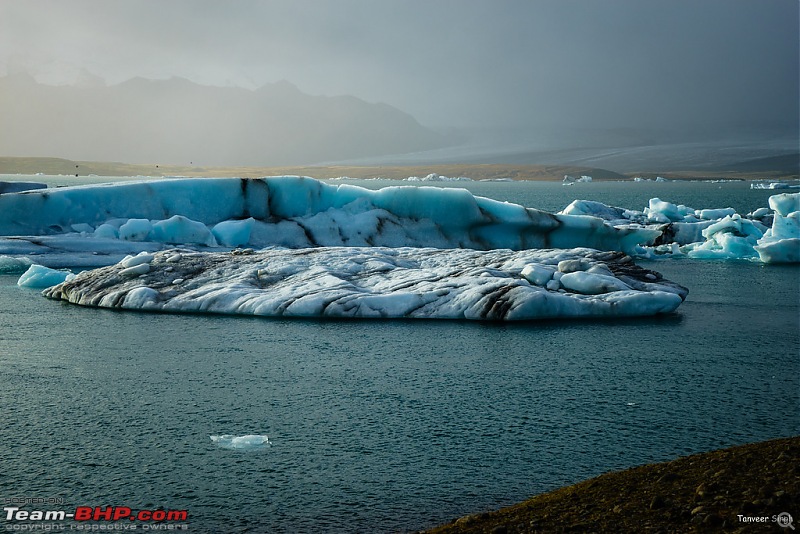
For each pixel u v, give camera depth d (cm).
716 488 607
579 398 1034
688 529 539
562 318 1612
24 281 2088
